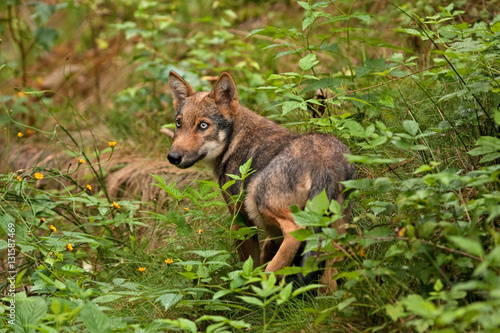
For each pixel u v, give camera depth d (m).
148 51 13.95
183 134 8.55
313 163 7.05
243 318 7.06
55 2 18.75
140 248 9.88
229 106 8.47
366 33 13.21
